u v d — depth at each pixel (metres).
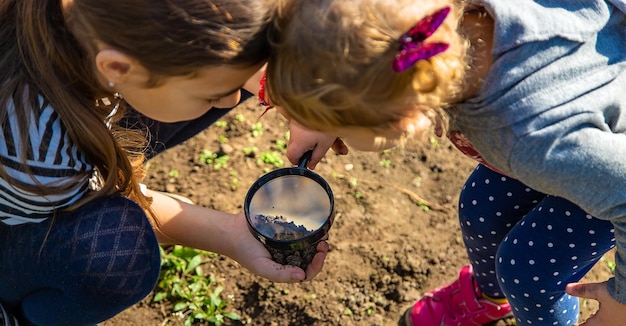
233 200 1.33
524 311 1.05
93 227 0.95
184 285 1.24
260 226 0.92
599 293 0.94
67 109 0.85
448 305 1.21
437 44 0.74
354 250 1.28
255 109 1.44
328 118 0.78
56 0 0.82
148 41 0.78
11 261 0.97
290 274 0.96
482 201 1.06
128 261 0.96
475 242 1.10
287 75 0.77
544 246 0.98
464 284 1.19
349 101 0.76
